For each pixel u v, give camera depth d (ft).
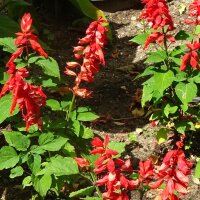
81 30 6.43
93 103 5.01
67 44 6.15
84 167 3.32
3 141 4.44
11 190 4.04
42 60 3.50
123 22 6.66
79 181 4.02
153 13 3.71
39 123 3.37
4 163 3.34
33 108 3.19
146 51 5.89
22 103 3.19
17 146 3.38
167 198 2.79
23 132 3.75
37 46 3.35
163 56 3.83
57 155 3.61
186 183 2.76
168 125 4.41
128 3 6.95
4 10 6.71
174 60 3.80
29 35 3.38
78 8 6.07
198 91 4.03
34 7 6.68
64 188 3.96
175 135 4.41
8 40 3.62
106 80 5.37
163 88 3.76
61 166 3.30
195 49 3.72
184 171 2.73
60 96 5.04
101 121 4.74
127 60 5.77
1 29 4.84
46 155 3.75
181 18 6.49
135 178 3.29
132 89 5.20
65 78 5.39
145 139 4.54
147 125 4.70
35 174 3.34
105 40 3.44
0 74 3.57
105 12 6.91
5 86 3.17
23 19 3.40
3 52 5.48
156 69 3.91
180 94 3.82
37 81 3.54
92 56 3.45
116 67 5.63
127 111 4.90
